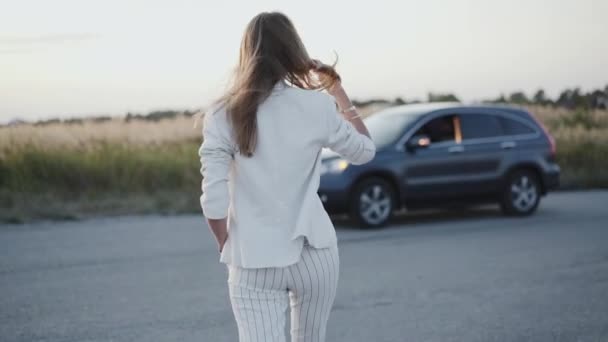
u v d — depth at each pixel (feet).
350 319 18.79
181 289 22.04
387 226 36.04
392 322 18.49
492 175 38.22
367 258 27.30
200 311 19.49
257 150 8.55
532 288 22.31
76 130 49.57
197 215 39.63
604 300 20.85
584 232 33.55
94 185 44.83
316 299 9.04
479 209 42.86
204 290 21.91
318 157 8.93
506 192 38.70
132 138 50.31
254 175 8.59
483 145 38.04
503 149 38.50
